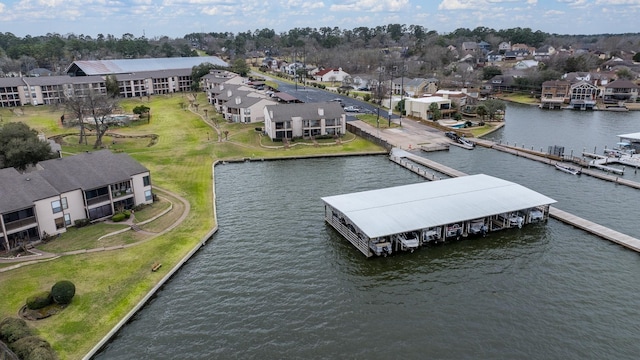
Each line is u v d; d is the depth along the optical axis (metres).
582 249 57.19
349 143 109.75
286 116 110.50
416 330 42.69
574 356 39.22
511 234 61.59
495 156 99.94
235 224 65.81
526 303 46.56
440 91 161.75
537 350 39.97
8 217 55.09
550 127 130.12
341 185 82.12
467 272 52.59
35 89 154.50
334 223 63.56
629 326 42.81
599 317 44.16
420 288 49.53
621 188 78.94
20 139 75.19
